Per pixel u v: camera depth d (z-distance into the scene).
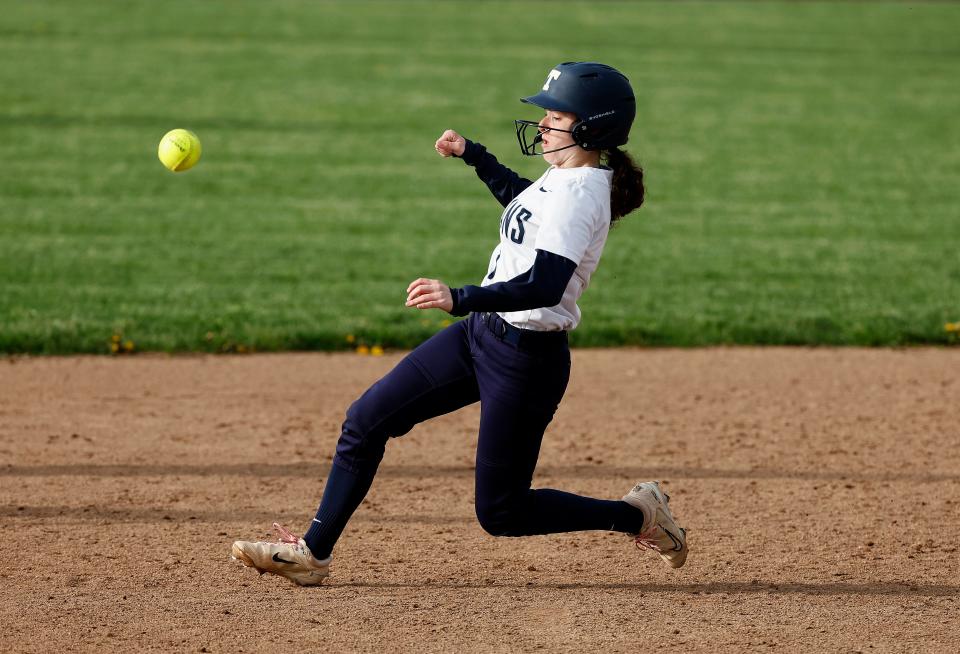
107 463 25.28
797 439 27.67
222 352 34.56
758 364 34.25
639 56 101.38
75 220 48.91
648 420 29.11
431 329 36.19
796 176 61.47
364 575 19.48
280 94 80.12
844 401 30.77
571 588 19.00
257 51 96.69
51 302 37.69
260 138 66.94
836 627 17.41
